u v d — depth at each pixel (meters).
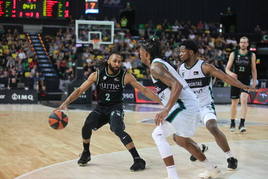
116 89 5.07
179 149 6.34
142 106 15.32
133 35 24.98
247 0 28.34
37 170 4.96
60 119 4.95
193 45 4.96
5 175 4.72
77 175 4.74
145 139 7.42
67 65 20.03
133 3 26.80
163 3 27.45
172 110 4.02
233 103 8.34
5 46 20.22
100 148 6.45
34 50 21.19
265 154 6.07
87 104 15.95
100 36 18.23
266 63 24.16
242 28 28.38
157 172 4.92
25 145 6.76
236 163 5.07
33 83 17.62
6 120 10.20
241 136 7.91
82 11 25.53
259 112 13.47
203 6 28.00
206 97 5.13
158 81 3.98
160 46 4.07
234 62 8.02
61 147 6.58
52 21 23.06
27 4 20.81
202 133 8.21
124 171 4.96
